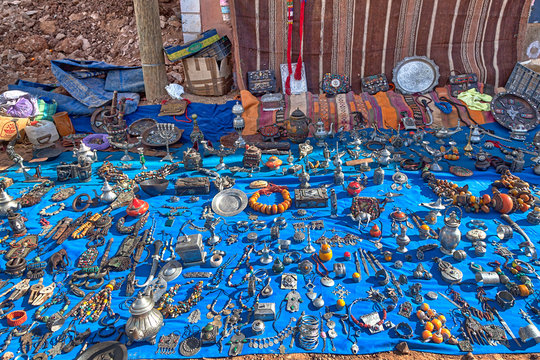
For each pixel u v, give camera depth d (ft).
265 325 15.64
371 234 19.83
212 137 30.68
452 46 34.32
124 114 32.07
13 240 20.39
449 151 27.35
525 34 34.42
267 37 33.83
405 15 33.19
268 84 33.96
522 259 18.26
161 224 21.35
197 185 23.45
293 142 29.09
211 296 16.99
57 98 32.71
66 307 16.62
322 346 14.76
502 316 15.66
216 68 34.12
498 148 27.68
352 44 33.94
